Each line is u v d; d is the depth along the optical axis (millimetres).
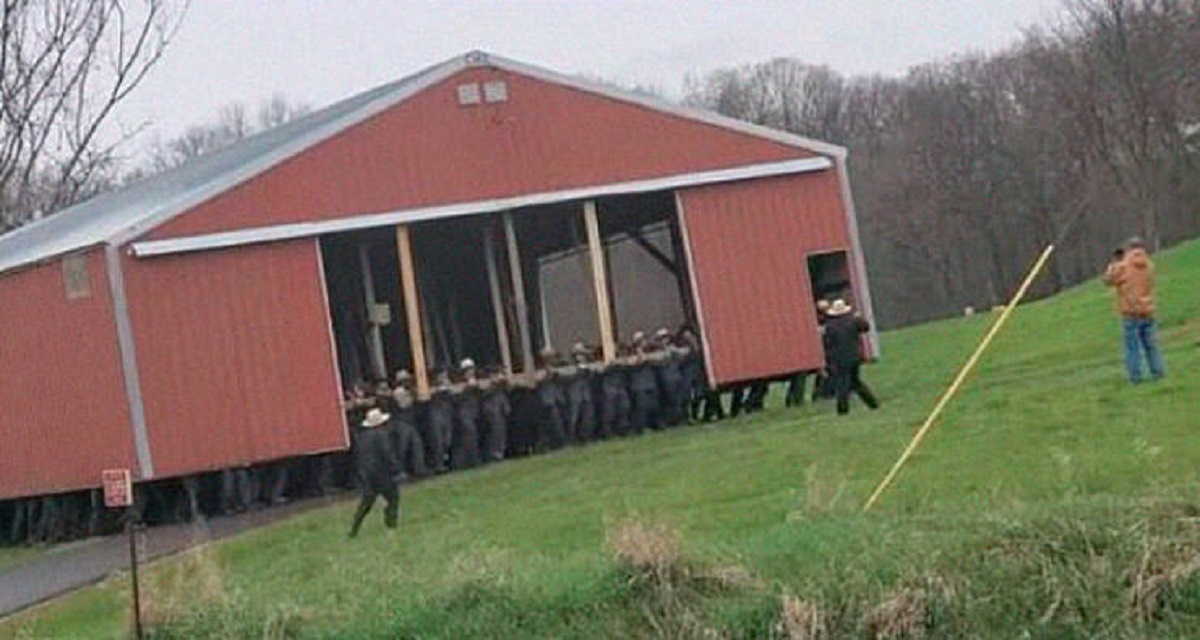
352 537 21547
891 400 28484
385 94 31172
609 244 37531
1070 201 76562
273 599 14641
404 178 30500
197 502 28875
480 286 36844
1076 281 78125
